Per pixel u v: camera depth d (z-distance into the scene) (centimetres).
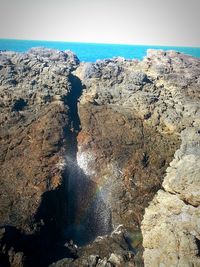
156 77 3066
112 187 2095
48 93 2517
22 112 2391
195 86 2995
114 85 2817
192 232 1477
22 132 2177
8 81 2595
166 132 2417
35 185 1847
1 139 2156
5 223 1622
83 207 2030
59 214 1891
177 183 1669
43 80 2667
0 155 2041
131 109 2577
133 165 2166
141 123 2456
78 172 2112
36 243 1609
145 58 3344
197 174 1622
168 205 1666
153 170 2155
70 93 2623
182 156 1916
